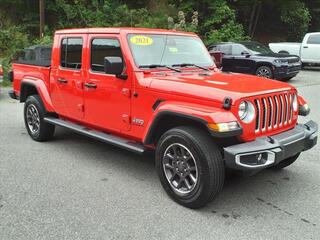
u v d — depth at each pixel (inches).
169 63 200.7
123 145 193.0
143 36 198.2
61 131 292.5
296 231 148.6
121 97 193.3
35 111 263.3
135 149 186.7
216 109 156.6
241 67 615.5
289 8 997.2
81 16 828.6
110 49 198.5
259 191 185.6
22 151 244.8
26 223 152.9
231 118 152.9
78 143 263.3
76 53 221.9
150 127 175.8
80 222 153.9
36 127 266.2
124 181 196.7
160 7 945.5
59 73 235.8
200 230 148.8
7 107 392.5
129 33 194.2
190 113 158.4
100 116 209.0
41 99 255.1
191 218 158.1
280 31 1087.6
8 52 669.3
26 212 161.8
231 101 154.2
